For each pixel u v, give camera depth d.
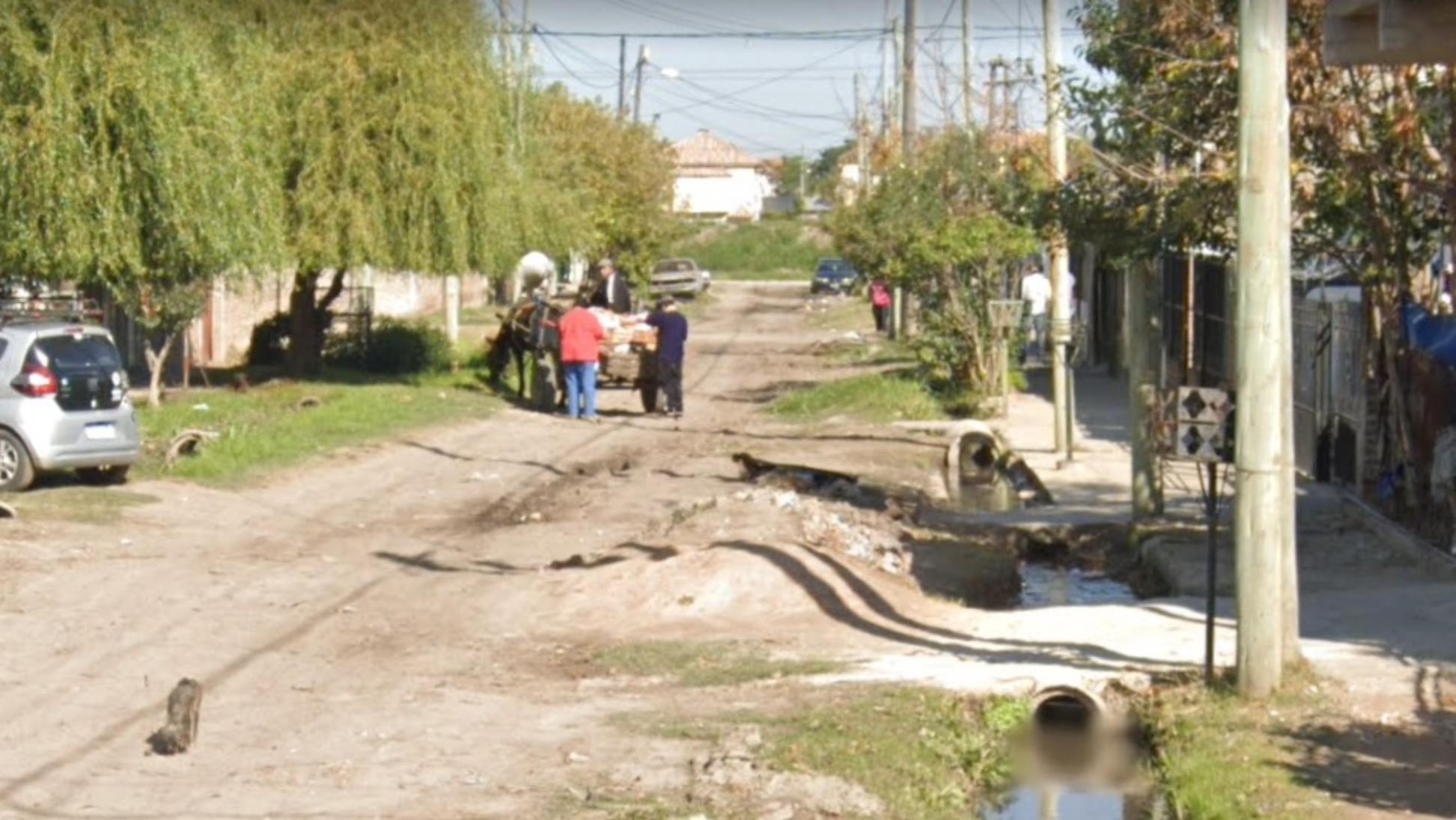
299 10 33.19
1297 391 22.34
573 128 56.75
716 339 55.75
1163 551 16.53
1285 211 10.91
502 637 13.80
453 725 10.91
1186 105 16.48
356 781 9.54
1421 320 16.89
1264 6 10.79
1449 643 12.41
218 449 23.83
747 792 9.20
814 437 27.88
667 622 14.18
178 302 27.88
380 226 33.09
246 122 28.83
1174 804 9.53
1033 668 12.09
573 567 16.50
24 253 25.36
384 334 38.38
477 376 37.84
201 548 17.77
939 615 14.22
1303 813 8.67
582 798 9.13
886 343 50.28
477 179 34.22
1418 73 15.89
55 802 9.07
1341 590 14.70
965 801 9.79
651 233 58.91
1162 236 16.75
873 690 11.58
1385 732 10.24
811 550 15.45
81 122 25.39
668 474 24.03
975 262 31.94
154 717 11.09
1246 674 11.10
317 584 16.00
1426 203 16.94
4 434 20.11
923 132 42.75
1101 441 27.34
